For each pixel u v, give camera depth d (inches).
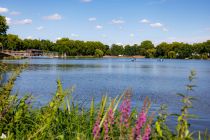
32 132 251.3
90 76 2042.3
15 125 266.2
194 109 810.2
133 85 1498.5
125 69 3193.9
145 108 187.2
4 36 4655.5
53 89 1211.9
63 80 1690.5
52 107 265.3
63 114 305.0
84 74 2233.0
